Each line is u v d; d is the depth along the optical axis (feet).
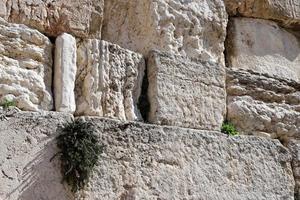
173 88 23.27
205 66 24.44
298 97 26.96
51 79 21.45
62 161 19.83
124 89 22.59
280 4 29.17
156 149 21.52
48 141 19.80
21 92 20.42
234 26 27.94
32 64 21.11
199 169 22.17
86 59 22.13
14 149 19.17
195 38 25.32
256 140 24.11
